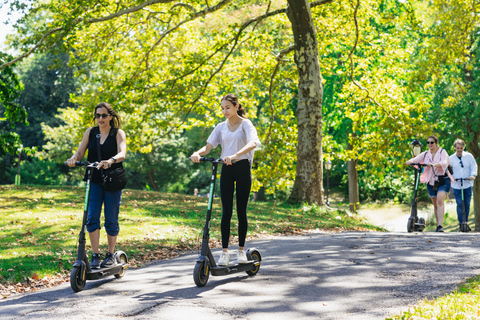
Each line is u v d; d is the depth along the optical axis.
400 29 23.70
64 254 7.61
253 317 3.96
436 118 24.86
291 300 4.47
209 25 18.95
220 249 8.14
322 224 12.42
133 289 5.19
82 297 4.87
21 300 4.86
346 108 20.47
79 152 5.75
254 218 12.27
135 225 10.53
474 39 23.97
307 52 14.98
